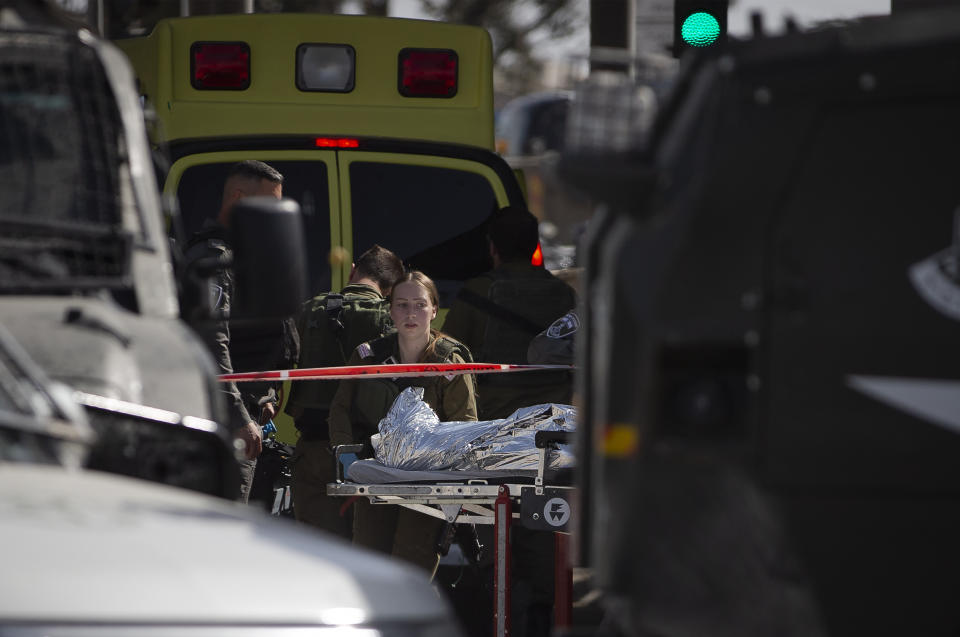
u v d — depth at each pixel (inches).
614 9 1845.5
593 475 657.6
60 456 507.5
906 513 565.6
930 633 567.5
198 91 1472.7
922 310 565.3
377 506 1093.1
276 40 1477.6
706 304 573.6
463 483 965.2
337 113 1481.3
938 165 568.4
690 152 585.9
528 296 1227.9
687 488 577.3
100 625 388.2
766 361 569.9
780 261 571.2
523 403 1160.2
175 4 2118.6
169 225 1402.6
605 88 643.5
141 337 653.9
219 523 462.6
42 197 698.2
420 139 1487.5
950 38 569.3
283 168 1451.8
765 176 573.0
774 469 568.7
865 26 585.0
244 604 408.5
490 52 1503.4
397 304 1117.1
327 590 427.2
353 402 1113.4
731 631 581.0
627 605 608.4
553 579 1077.1
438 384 1103.0
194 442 639.1
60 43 717.9
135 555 414.6
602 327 618.8
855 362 566.9
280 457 1238.3
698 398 574.2
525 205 1491.1
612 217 668.1
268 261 705.0
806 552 568.4
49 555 402.9
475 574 1154.7
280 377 1098.1
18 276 655.8
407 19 1499.8
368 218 1456.7
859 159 570.9
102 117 717.9
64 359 613.3
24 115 705.0
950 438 562.9
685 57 669.3
